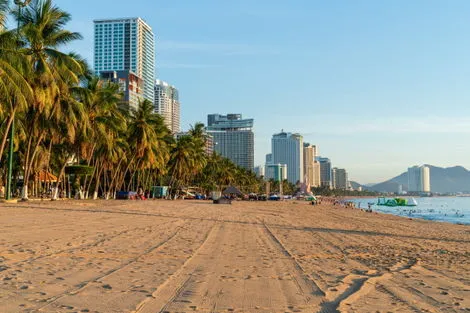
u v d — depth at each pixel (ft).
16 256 35.78
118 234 55.88
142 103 212.23
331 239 63.21
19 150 174.09
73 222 70.38
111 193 247.50
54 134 139.23
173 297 24.30
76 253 38.78
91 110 158.51
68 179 205.98
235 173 474.49
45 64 115.03
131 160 220.43
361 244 57.88
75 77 123.85
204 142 320.70
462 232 97.81
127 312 20.89
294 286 28.35
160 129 241.35
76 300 22.75
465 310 23.13
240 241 54.80
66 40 125.70
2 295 23.31
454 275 34.42
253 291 26.50
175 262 36.45
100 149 187.52
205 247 47.34
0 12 93.30
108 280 28.04
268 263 37.88
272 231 71.97
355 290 27.55
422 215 254.47
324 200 552.82
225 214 115.34
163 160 249.75
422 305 24.03
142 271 31.68
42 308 21.03
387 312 22.35
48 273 29.55
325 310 22.44
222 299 24.20
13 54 101.35
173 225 73.46
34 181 183.21
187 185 381.60
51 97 121.80
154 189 290.15
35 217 76.28
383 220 139.03
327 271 34.71
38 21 122.21
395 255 46.75
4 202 117.50
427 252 51.21
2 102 109.29
